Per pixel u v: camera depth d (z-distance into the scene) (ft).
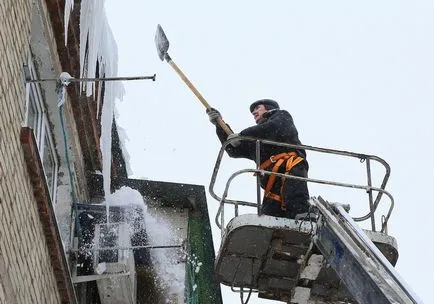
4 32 27.43
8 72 27.63
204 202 41.50
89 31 36.55
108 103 38.88
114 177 41.01
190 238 40.68
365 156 35.83
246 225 33.47
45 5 33.42
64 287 31.45
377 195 35.70
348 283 29.91
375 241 34.14
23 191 28.12
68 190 36.32
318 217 32.58
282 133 36.45
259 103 38.78
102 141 37.86
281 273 36.14
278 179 35.63
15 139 27.78
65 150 34.35
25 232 27.96
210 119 38.09
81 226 36.29
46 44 33.65
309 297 36.35
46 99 34.96
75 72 37.01
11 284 26.00
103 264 34.04
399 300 26.96
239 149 36.86
